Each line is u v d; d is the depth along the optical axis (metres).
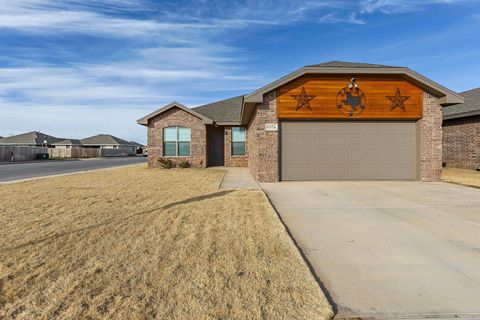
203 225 5.39
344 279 3.38
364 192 9.12
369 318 2.64
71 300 2.85
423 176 11.63
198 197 8.16
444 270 3.62
